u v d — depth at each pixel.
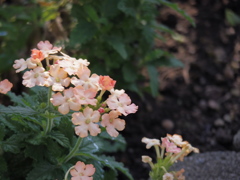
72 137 0.39
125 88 0.60
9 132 0.40
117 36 0.58
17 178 0.40
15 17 0.68
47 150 0.38
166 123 0.65
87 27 0.56
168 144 0.38
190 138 0.63
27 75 0.34
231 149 0.62
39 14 0.66
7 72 0.65
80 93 0.33
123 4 0.57
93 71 0.57
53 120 0.39
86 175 0.34
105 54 0.59
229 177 0.48
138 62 0.62
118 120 0.34
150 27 0.61
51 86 0.35
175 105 0.68
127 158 0.60
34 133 0.38
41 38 0.66
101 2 0.58
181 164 0.51
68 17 0.66
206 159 0.52
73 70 0.34
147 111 0.66
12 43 0.65
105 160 0.40
